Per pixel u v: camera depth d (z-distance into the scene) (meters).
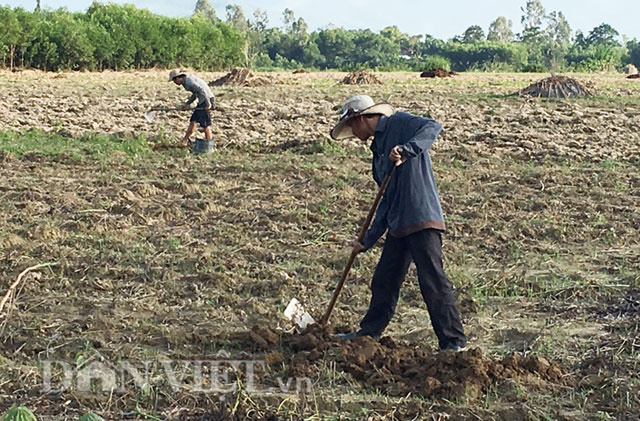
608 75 51.66
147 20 51.19
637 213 9.98
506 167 13.07
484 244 8.65
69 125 17.06
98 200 10.38
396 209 5.73
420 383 5.21
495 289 7.26
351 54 112.75
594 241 8.80
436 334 5.80
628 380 5.27
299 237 8.91
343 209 10.02
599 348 5.90
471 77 42.47
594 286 7.22
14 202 10.29
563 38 151.50
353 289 7.25
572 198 10.77
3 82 30.72
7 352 5.82
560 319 6.57
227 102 21.83
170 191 11.19
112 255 8.09
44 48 44.31
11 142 14.87
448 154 13.97
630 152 14.35
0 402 5.04
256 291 7.23
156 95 24.55
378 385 5.25
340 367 5.47
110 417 4.88
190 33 53.78
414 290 7.14
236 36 58.62
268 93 25.70
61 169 12.70
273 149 14.75
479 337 6.22
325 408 4.97
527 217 9.66
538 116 18.50
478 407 4.89
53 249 8.22
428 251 5.68
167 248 8.41
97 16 50.00
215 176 12.19
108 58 47.69
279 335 6.08
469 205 10.40
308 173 12.30
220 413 4.86
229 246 8.58
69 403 5.03
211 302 6.92
